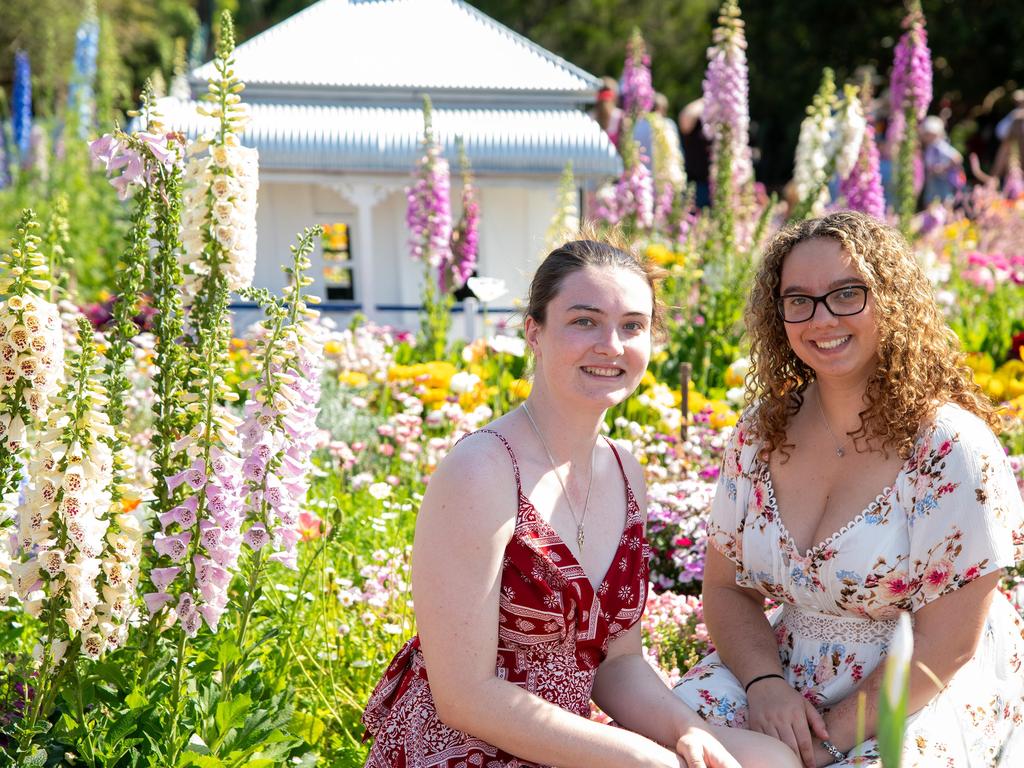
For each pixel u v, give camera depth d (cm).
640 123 965
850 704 259
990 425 275
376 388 589
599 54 2280
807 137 775
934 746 250
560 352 252
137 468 406
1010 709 268
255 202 314
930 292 269
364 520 414
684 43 2317
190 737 270
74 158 998
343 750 299
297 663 330
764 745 250
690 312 652
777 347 281
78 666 270
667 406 495
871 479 265
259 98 681
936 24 2169
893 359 260
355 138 656
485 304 580
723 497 290
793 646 279
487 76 705
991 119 2258
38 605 257
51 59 1249
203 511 268
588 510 260
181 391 284
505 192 687
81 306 676
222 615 310
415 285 692
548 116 699
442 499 244
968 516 252
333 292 687
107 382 287
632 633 271
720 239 680
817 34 2259
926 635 257
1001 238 956
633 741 237
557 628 246
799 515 275
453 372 548
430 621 243
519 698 240
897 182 795
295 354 272
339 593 350
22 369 249
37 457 253
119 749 263
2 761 258
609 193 696
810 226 272
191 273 311
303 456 279
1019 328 696
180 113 646
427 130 618
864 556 262
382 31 743
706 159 1218
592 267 254
